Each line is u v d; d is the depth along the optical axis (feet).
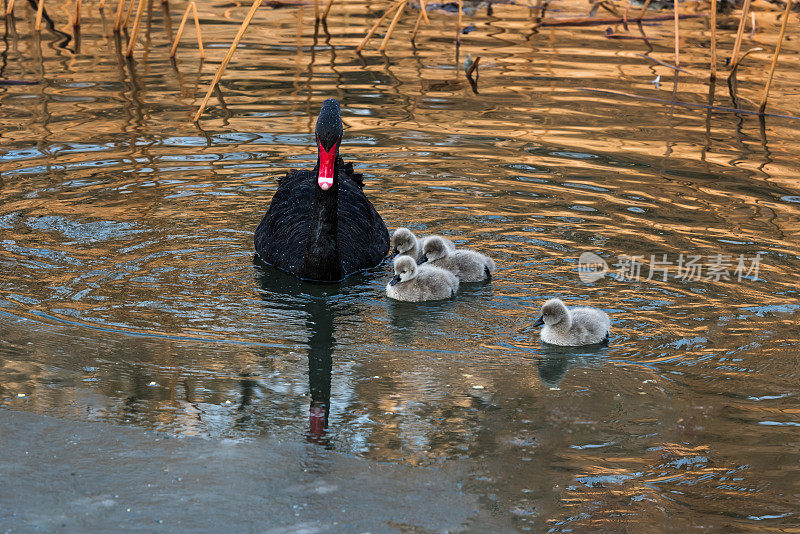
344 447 19.36
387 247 32.32
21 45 54.65
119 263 29.48
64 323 25.21
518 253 31.09
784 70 52.85
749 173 37.45
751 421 21.06
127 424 19.93
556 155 39.65
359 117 44.04
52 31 58.13
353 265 30.71
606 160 39.01
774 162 38.68
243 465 18.44
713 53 49.96
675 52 53.42
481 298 28.48
